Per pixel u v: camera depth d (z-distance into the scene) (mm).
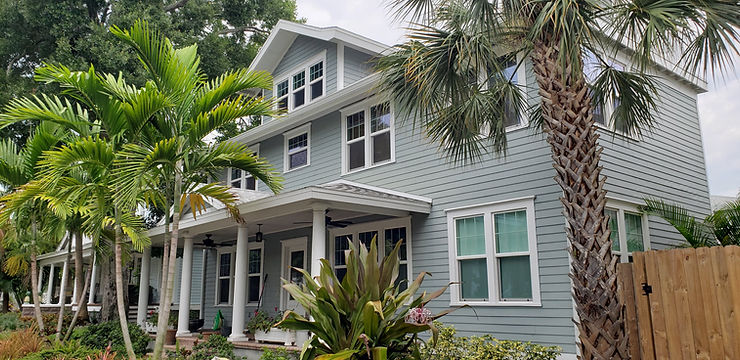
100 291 22078
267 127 14234
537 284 8227
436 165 10062
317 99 12406
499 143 8164
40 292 25094
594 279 5305
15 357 9070
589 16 5859
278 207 9398
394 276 5422
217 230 12906
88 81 7555
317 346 5238
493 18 6141
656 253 5410
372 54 13172
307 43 14258
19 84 16422
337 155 12305
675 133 10797
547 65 5945
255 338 10633
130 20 16000
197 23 19359
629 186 9133
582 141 5629
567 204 5602
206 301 16219
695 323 5023
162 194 9086
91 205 9289
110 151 7695
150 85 7598
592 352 5227
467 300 9164
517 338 8312
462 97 6863
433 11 6879
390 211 9891
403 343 5359
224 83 7672
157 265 22875
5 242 14148
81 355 9031
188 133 7730
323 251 8766
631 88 7375
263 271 13914
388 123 11188
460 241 9477
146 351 11195
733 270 4824
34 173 9625
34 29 17047
